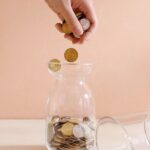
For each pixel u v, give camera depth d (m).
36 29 0.99
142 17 1.01
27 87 1.01
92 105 0.69
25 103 1.02
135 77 1.04
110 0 1.00
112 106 1.04
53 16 0.98
